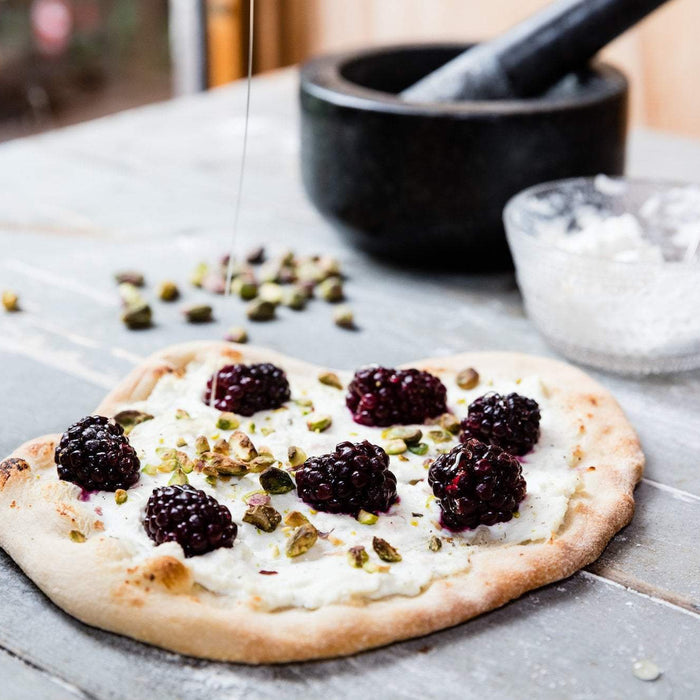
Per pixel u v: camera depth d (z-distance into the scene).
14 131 1.16
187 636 0.43
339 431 0.52
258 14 1.19
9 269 0.67
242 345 0.57
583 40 0.64
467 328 0.62
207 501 0.46
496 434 0.51
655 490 0.51
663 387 0.58
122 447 0.48
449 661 0.43
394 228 0.65
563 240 0.61
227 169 0.80
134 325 0.62
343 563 0.46
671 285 0.56
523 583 0.46
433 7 1.15
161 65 1.24
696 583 0.47
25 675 0.43
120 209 0.74
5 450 0.53
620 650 0.44
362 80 0.71
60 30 1.17
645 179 0.63
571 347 0.59
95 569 0.45
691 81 1.06
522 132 0.62
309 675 0.43
